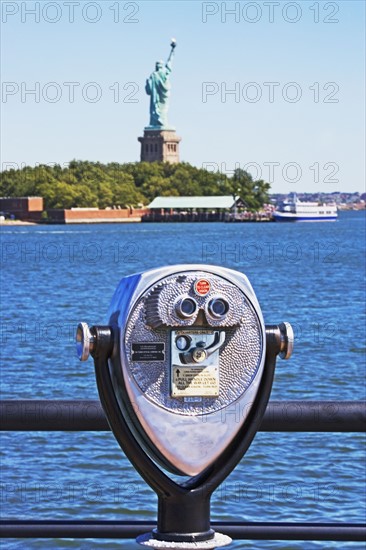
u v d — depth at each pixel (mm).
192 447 3119
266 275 79000
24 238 142375
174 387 3094
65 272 87625
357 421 3682
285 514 12727
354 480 14203
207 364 3117
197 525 3131
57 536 3717
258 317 3160
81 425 3672
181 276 3092
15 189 165000
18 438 16719
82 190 173250
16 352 31438
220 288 3113
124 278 3225
